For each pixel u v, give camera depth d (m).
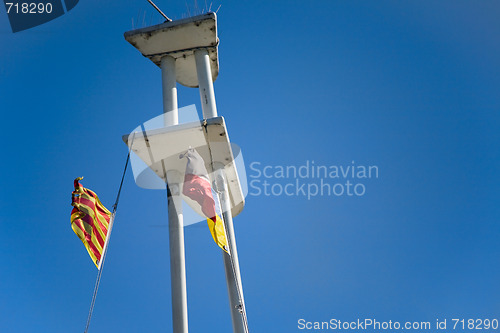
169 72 13.11
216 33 13.02
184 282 10.00
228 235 10.34
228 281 9.91
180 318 9.57
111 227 10.10
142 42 13.11
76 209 10.27
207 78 12.84
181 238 10.44
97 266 9.73
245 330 9.45
